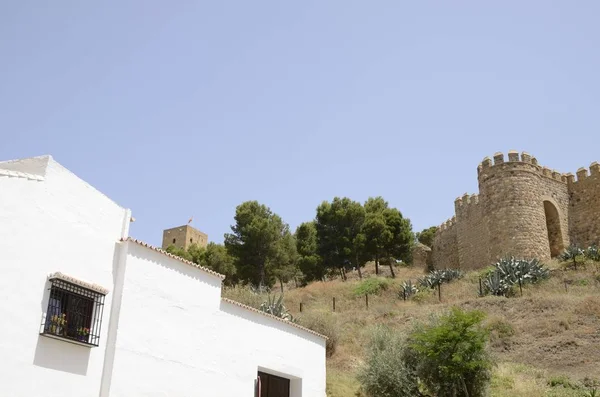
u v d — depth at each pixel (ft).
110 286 50.49
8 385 41.16
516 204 155.84
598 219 161.48
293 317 105.81
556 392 74.38
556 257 155.63
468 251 172.24
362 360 93.71
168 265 55.72
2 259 42.65
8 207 43.86
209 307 59.00
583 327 98.02
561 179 169.89
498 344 98.48
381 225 202.69
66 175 48.65
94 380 47.24
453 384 69.10
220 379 58.08
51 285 45.47
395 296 152.35
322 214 215.31
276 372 65.46
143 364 50.90
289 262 193.16
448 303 126.72
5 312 42.01
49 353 44.37
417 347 71.46
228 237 189.37
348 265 210.59
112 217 52.37
